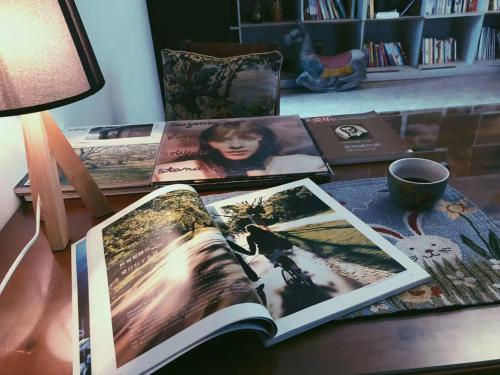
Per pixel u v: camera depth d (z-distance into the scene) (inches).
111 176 30.0
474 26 132.4
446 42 135.3
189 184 29.1
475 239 22.3
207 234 21.1
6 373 17.1
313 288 19.4
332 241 22.5
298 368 16.3
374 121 38.0
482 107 43.5
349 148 33.0
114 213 27.6
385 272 20.2
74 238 25.4
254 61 46.8
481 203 25.8
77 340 17.8
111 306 19.0
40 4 18.2
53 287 21.4
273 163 30.8
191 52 50.8
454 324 17.7
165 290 18.3
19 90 18.6
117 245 22.9
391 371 16.0
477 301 18.5
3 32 17.7
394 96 122.8
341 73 126.1
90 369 16.2
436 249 21.6
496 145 34.9
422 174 26.1
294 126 37.0
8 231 26.8
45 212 23.7
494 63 137.2
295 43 128.8
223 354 16.9
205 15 95.3
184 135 36.2
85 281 21.2
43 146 23.1
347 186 28.3
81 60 20.0
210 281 18.0
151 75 91.8
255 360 16.7
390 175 25.1
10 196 28.6
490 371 16.2
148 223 23.5
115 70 61.0
